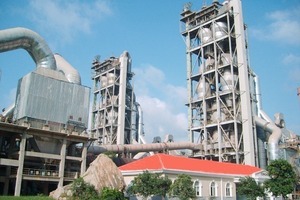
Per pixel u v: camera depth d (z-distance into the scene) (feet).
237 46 269.64
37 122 178.91
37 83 184.55
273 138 253.03
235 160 254.47
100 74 378.53
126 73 356.59
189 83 290.97
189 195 130.52
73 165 196.24
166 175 144.87
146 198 136.77
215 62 271.69
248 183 166.30
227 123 251.80
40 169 174.81
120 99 342.85
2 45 180.86
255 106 278.67
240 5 279.69
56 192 142.51
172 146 261.85
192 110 284.82
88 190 129.80
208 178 171.22
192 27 302.04
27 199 133.39
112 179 140.15
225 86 265.34
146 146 253.85
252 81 275.39
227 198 177.88
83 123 198.70
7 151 182.19
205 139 263.90
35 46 196.24
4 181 166.81
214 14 288.92
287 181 167.94
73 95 199.21
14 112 188.55
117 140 330.75
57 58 245.86
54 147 179.52
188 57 298.97
